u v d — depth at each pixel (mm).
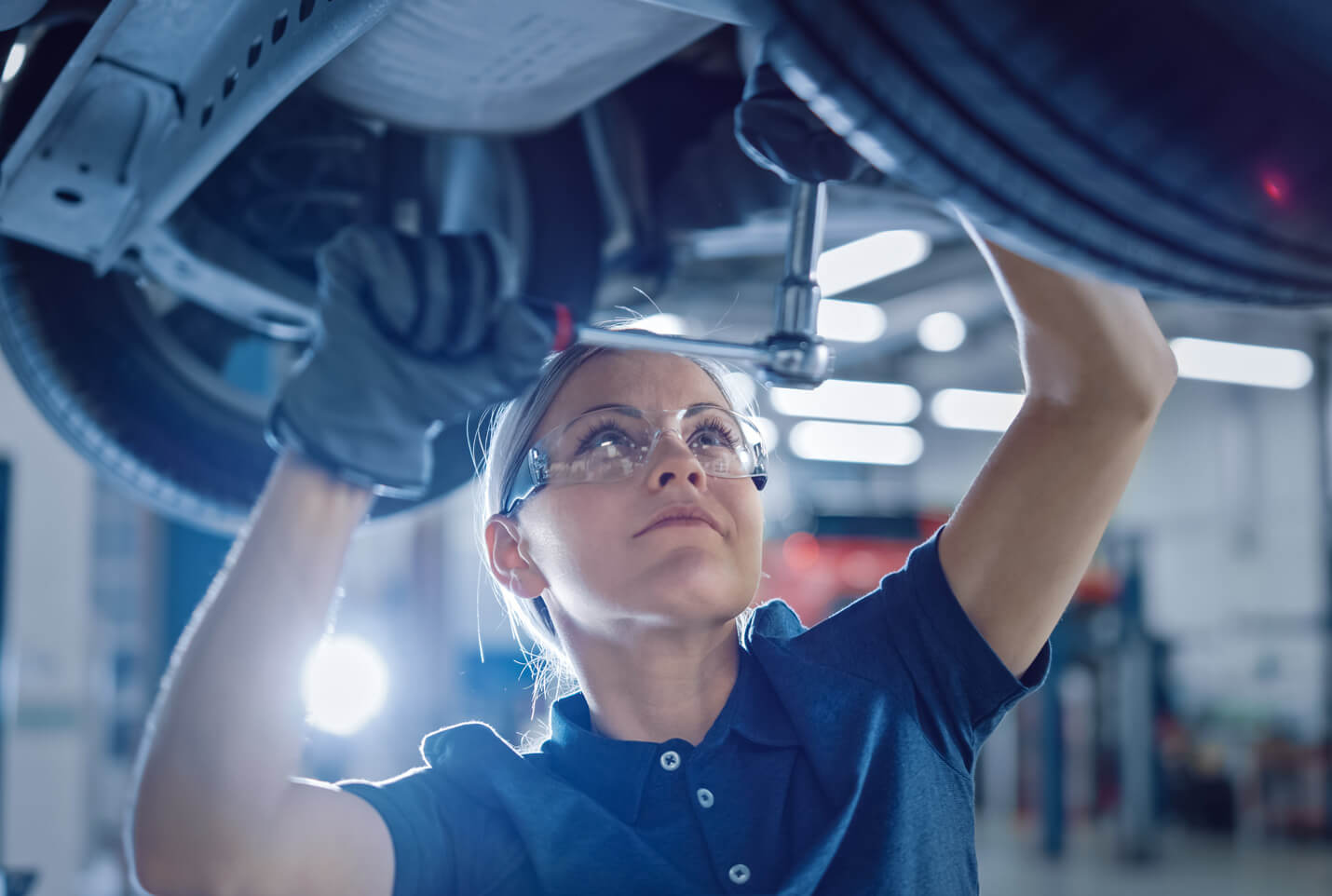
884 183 1026
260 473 1184
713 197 1158
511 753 689
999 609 727
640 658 683
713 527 663
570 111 858
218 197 1004
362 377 523
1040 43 381
